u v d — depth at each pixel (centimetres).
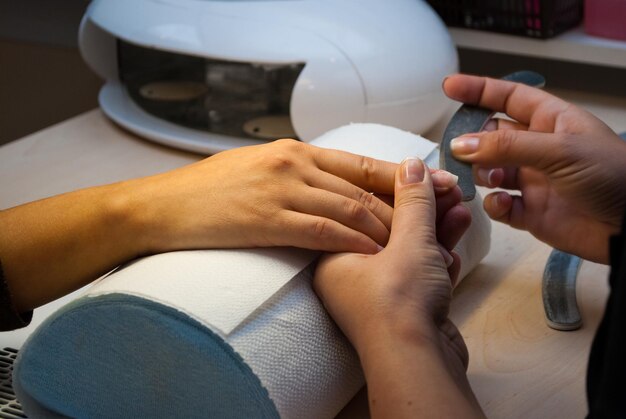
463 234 65
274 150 62
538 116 72
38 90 155
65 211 62
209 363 51
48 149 101
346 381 56
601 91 120
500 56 133
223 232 57
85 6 144
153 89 104
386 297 51
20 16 151
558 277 73
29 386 56
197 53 94
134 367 53
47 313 68
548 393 60
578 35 118
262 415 51
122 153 100
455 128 71
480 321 69
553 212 71
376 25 96
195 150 98
